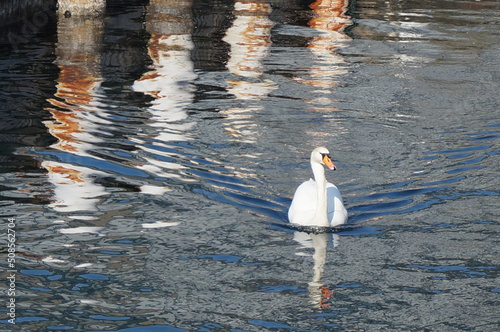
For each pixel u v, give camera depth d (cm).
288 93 1931
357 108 1823
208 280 1047
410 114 1783
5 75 1977
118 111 1736
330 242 1171
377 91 1969
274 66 2202
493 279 1058
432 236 1189
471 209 1282
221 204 1292
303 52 2389
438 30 2800
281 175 1422
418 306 987
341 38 2620
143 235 1172
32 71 2027
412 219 1250
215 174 1409
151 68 2122
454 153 1537
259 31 2692
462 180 1402
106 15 2862
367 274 1071
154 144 1542
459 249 1147
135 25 2702
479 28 2855
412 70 2194
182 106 1795
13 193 1298
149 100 1830
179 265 1086
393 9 3244
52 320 933
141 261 1092
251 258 1112
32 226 1186
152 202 1288
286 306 983
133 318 945
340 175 1424
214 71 2122
